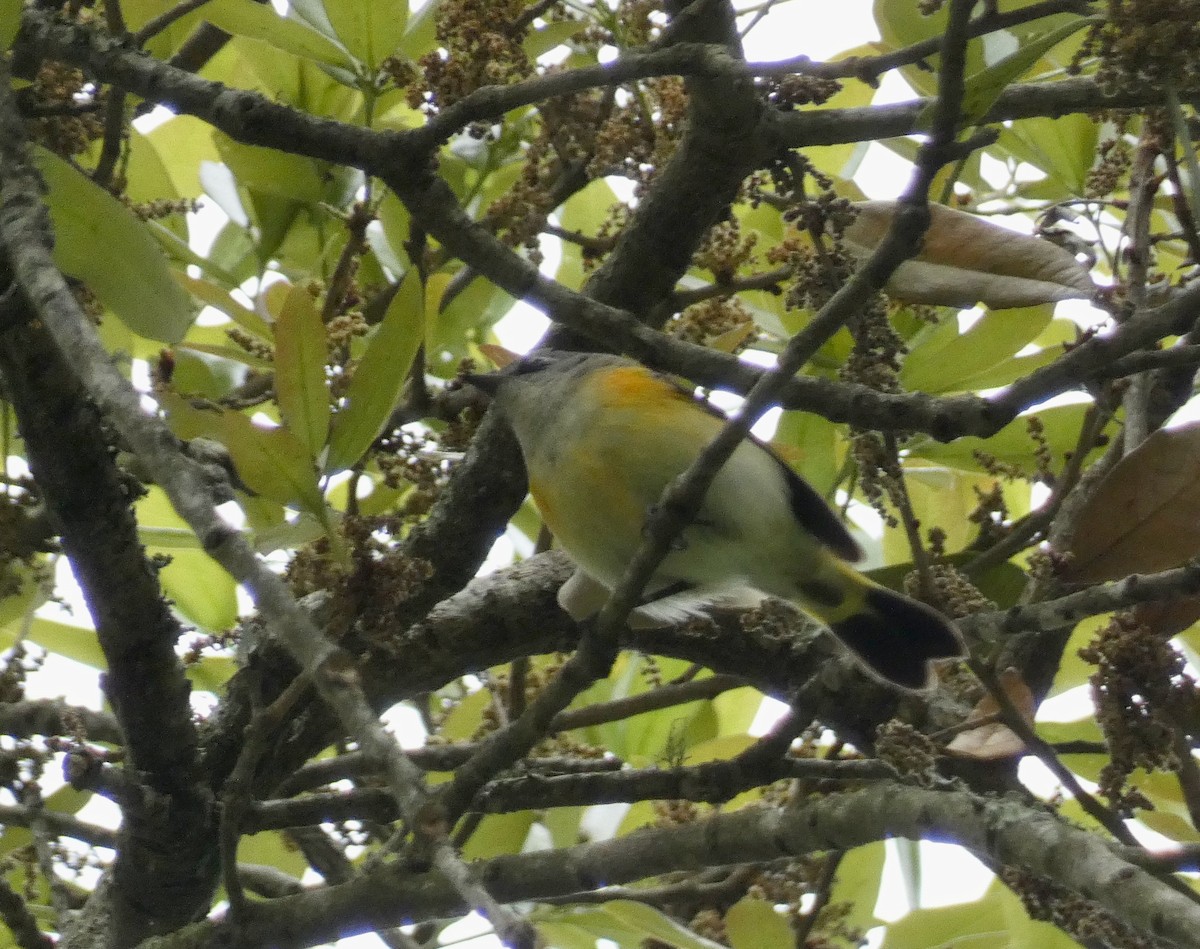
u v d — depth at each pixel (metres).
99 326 8.62
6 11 5.80
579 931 8.45
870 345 5.84
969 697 8.05
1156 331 5.05
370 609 5.32
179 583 9.18
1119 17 4.77
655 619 7.64
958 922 8.34
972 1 4.32
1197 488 5.82
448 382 9.13
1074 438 8.61
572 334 8.05
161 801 6.58
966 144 4.52
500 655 7.91
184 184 10.38
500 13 7.66
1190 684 5.55
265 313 8.46
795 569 7.05
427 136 5.98
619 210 8.52
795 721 6.30
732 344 7.41
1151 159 6.88
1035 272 6.30
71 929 7.27
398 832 6.93
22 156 5.30
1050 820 5.26
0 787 7.01
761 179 8.34
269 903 6.44
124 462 7.60
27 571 7.88
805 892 8.62
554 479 6.81
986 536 8.35
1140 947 5.75
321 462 5.56
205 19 7.94
